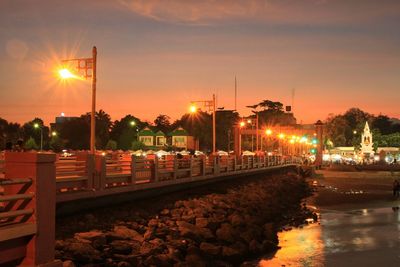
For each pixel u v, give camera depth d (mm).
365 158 148500
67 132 116500
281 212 40281
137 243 18266
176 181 31422
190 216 25750
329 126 198625
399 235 30828
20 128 122250
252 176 59000
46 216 9578
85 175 21766
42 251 9445
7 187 9664
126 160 26953
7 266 9125
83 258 14867
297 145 146375
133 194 26250
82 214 21047
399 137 177125
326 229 33219
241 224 27094
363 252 25531
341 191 68062
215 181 42281
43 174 9547
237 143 90312
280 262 22812
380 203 52000
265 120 165000
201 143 139250
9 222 9336
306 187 72500
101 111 127312
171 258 17391
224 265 20203
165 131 156750
